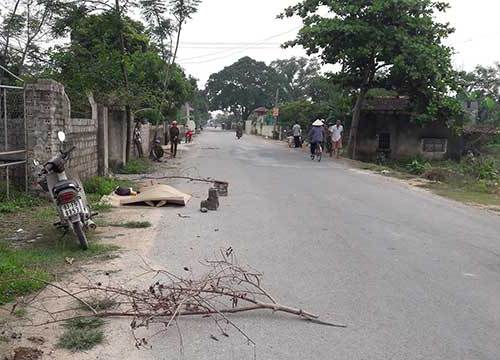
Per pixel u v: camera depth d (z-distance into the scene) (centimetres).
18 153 988
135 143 2016
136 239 742
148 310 460
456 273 627
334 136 2500
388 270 629
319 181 1523
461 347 420
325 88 5347
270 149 3144
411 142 2967
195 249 700
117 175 1540
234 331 439
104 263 618
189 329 441
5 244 689
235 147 3322
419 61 2286
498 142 2950
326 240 777
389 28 2338
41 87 972
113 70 1695
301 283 569
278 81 8819
